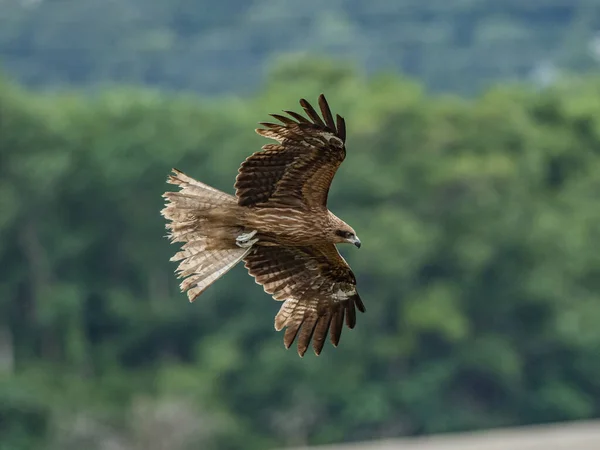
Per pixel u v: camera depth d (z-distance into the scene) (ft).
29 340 344.28
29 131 370.94
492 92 415.64
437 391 330.95
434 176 362.94
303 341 89.25
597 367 350.23
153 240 364.38
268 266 88.28
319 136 79.30
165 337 347.36
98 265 362.94
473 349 339.57
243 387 322.96
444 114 387.14
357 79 438.81
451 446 243.40
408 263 339.57
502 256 357.20
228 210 81.30
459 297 350.02
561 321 349.82
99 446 287.07
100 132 377.30
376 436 320.50
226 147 371.15
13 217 355.56
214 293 343.87
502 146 385.50
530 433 257.55
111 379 327.67
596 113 418.31
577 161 408.46
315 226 82.23
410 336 336.90
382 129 375.25
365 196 361.10
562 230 365.81
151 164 366.02
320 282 88.94
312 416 316.19
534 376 349.20
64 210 364.99
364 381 327.67
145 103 382.63
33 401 297.94
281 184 81.46
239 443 306.14
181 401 301.63
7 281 353.51
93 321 350.84
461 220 359.46
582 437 245.65
